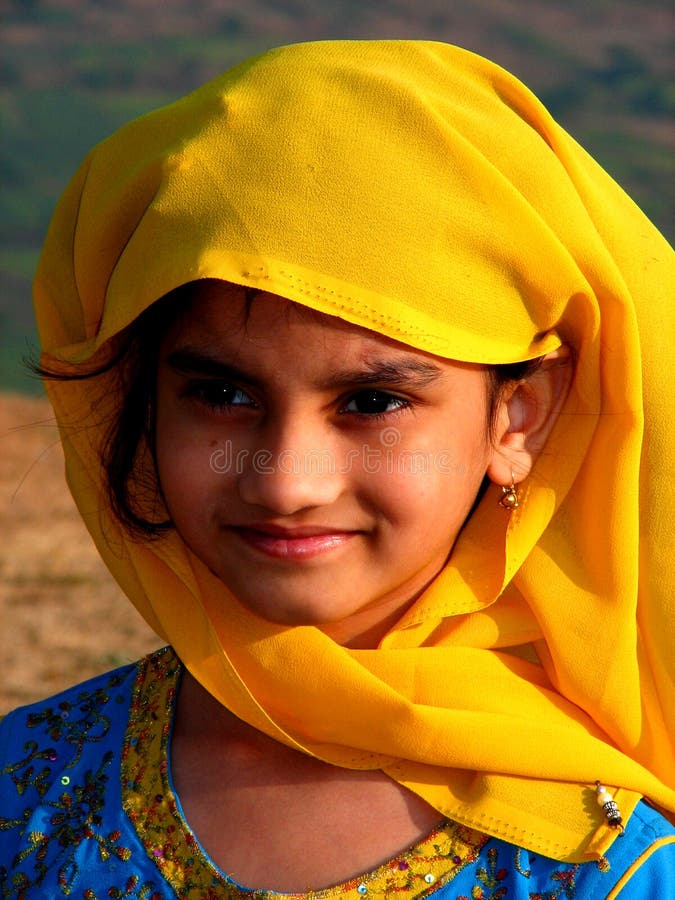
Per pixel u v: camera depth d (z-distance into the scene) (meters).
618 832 1.74
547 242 1.77
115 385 2.10
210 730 1.98
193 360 1.76
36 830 1.97
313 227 1.69
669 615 1.89
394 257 1.70
